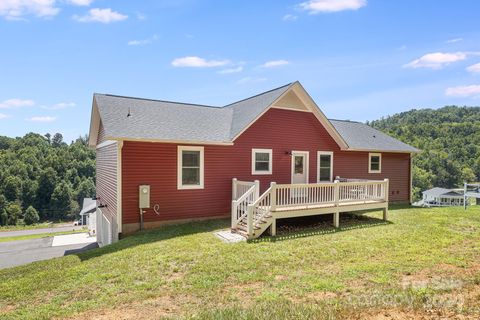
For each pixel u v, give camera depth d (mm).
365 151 16500
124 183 10125
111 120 10570
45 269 6996
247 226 8719
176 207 11047
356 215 12469
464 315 3656
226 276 5723
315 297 4602
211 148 11758
